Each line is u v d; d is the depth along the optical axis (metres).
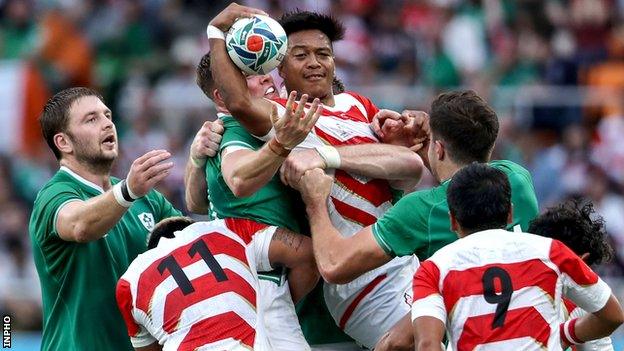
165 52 49.62
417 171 20.08
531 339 16.97
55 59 48.03
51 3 50.31
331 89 20.64
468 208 17.52
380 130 20.48
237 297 18.86
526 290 17.14
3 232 42.81
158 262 19.14
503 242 17.39
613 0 50.31
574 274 17.34
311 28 20.45
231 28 19.14
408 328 18.69
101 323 20.78
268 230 19.36
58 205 20.42
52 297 21.12
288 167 19.33
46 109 21.39
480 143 18.91
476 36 48.59
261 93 20.52
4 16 49.75
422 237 18.53
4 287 40.00
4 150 45.34
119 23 49.53
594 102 44.47
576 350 20.98
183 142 43.78
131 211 21.66
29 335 38.47
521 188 19.34
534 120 44.50
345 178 19.86
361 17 49.28
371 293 20.02
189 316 18.73
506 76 46.81
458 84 46.38
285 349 19.27
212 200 19.84
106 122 21.30
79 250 20.67
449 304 17.17
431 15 49.91
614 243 40.72
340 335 20.94
